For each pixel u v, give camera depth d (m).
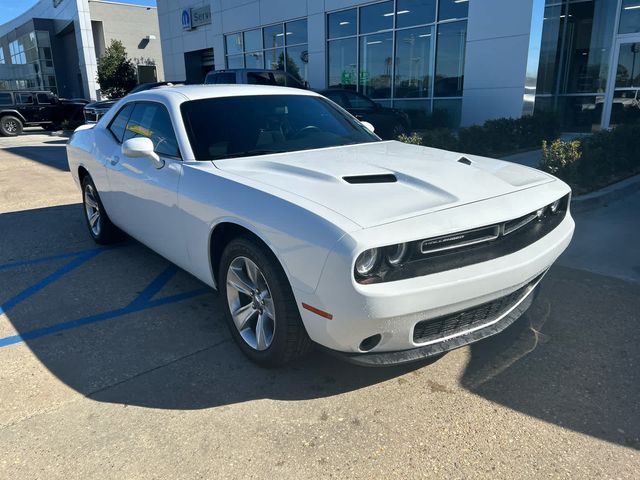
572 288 4.14
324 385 2.91
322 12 17.39
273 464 2.33
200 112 3.80
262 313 2.96
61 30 47.28
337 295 2.34
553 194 3.09
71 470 2.31
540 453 2.36
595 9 13.16
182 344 3.40
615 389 2.82
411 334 2.48
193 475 2.27
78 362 3.20
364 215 2.44
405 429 2.54
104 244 5.52
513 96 12.45
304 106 4.33
